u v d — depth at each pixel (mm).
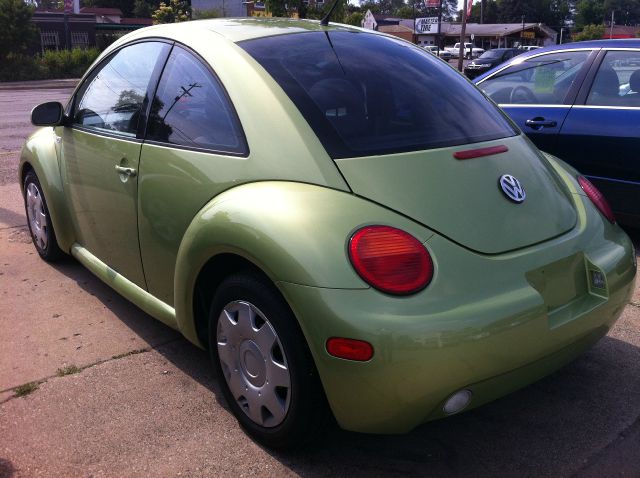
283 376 2359
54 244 4496
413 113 2779
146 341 3510
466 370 2115
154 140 3057
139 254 3188
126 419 2793
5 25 29766
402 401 2096
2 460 2523
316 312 2109
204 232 2518
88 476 2438
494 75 5934
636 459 2527
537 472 2459
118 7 78875
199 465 2498
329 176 2354
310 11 12727
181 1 34719
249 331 2463
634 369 3191
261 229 2271
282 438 2451
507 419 2803
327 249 2148
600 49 5168
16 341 3492
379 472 2463
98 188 3465
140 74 3350
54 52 32688
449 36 73312
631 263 2752
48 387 3037
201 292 2834
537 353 2295
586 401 2928
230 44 2898
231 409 2713
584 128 5016
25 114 14531
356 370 2080
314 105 2594
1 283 4312
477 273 2234
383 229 2201
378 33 3467
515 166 2711
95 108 3678
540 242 2477
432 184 2412
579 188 2967
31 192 4629
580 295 2553
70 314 3838
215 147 2719
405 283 2109
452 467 2492
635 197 4816
